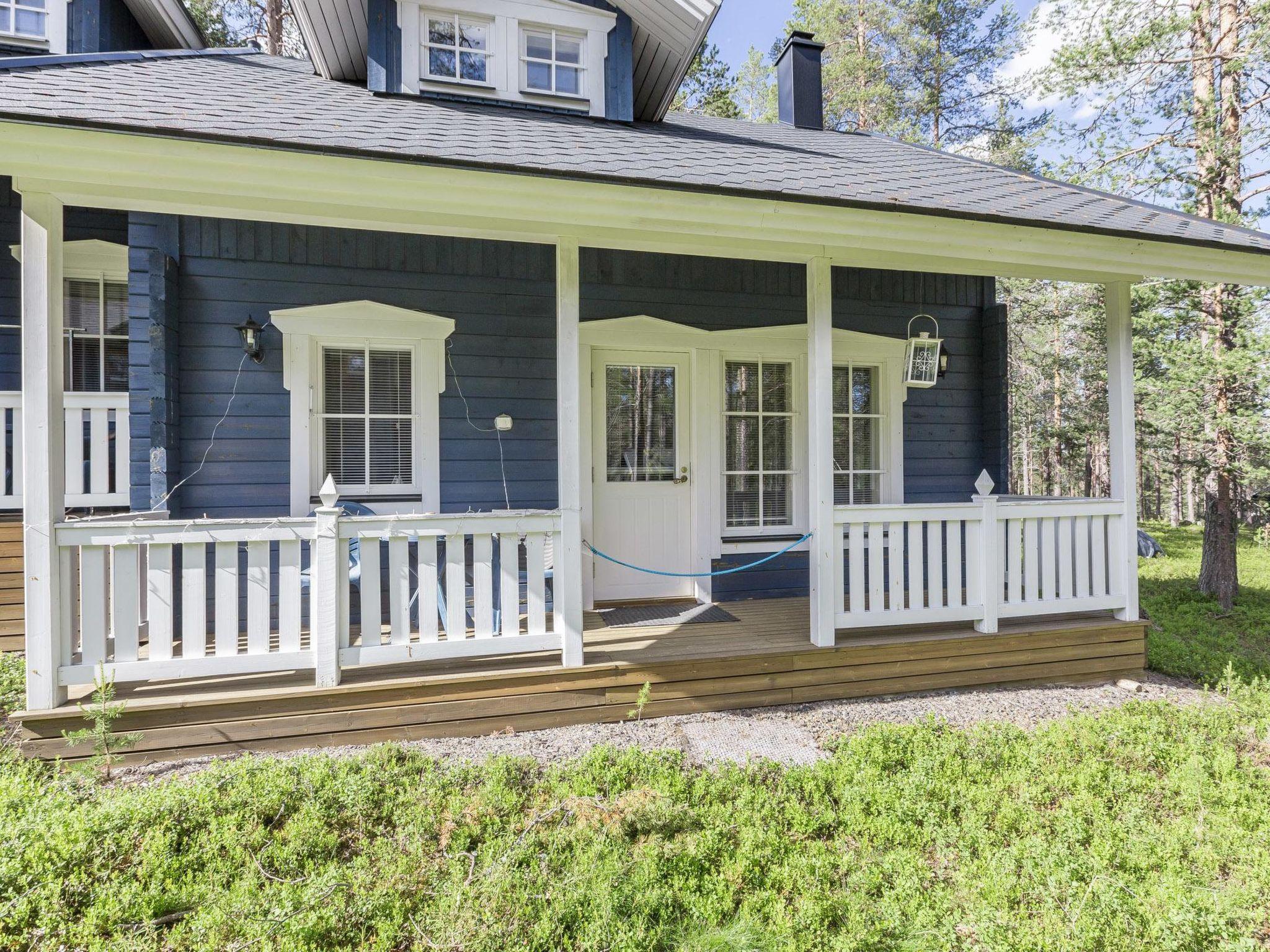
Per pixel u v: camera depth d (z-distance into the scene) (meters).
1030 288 16.92
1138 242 4.04
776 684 3.86
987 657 4.23
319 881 2.25
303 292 4.56
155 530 3.09
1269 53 7.36
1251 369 7.34
